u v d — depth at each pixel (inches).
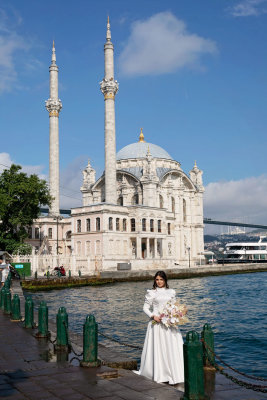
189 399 366.0
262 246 5300.2
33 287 2313.0
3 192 2682.1
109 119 3565.5
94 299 1797.5
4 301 978.7
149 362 460.4
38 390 411.8
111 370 478.0
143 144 4662.9
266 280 3031.5
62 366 505.4
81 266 3174.2
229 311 1378.0
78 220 3481.8
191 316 1266.0
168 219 3941.9
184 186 4579.2
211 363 498.0
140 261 3297.2
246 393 413.7
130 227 3474.4
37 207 2874.0
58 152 3966.5
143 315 1275.8
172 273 3238.2
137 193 4124.0
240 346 845.2
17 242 2785.4
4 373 478.6
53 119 3924.7
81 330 1024.2
